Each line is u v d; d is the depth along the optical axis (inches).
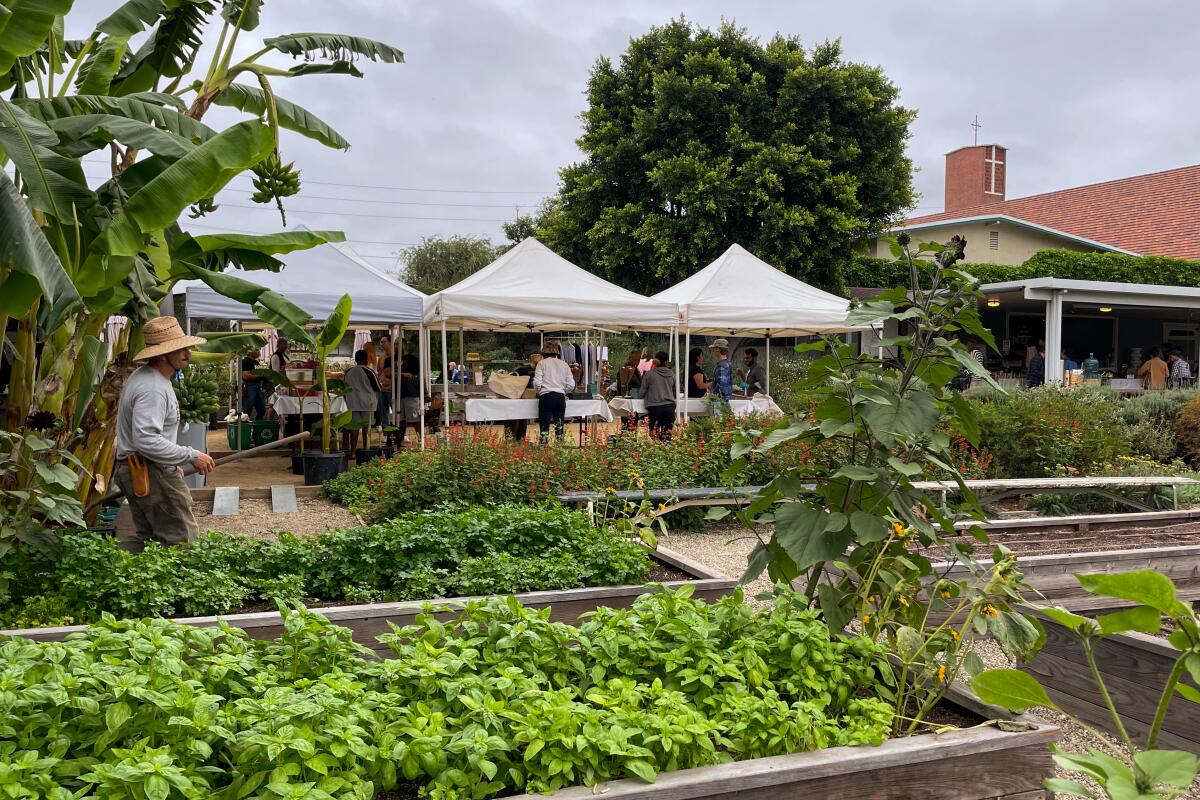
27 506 182.9
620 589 183.8
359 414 472.7
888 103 1001.5
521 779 88.0
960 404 123.1
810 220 927.0
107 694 88.7
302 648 111.7
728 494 344.2
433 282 1744.6
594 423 544.4
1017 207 1411.2
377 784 93.1
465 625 115.0
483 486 331.0
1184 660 59.9
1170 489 365.4
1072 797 128.4
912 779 97.3
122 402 216.1
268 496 412.8
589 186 1032.2
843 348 127.8
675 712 97.3
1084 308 957.8
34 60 257.6
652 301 504.4
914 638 109.9
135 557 183.2
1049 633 165.9
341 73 306.5
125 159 262.5
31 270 175.9
